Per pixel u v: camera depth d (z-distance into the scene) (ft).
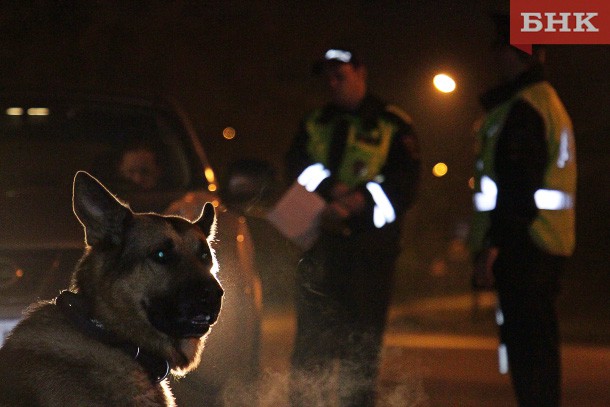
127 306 17.66
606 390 38.96
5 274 24.85
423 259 113.39
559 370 26.55
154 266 17.75
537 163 26.09
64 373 17.03
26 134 31.35
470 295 107.86
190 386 24.29
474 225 27.63
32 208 26.68
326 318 28.58
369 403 28.68
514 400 36.24
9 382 16.71
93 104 31.71
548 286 26.48
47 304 17.89
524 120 26.27
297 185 27.84
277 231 27.96
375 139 29.37
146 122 31.63
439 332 68.23
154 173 29.40
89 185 17.94
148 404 17.69
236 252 26.13
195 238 18.20
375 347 28.81
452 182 119.24
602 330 68.13
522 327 26.48
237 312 25.58
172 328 17.76
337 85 29.43
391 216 29.01
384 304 29.01
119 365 17.53
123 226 17.83
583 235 103.50
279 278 28.50
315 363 28.60
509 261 26.37
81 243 25.54
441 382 40.11
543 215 26.30
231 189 28.96
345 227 28.78
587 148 105.70
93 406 17.13
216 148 110.01
